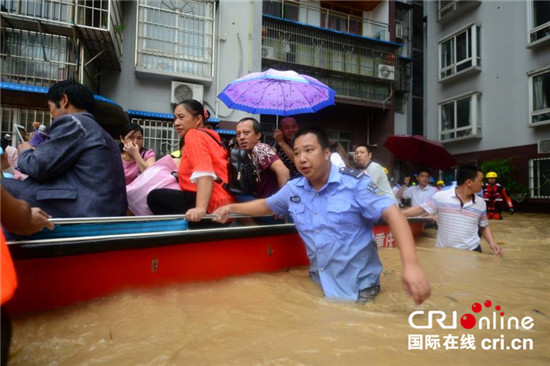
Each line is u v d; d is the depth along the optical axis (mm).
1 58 8719
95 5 9234
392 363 1506
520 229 8117
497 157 15867
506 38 15648
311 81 4402
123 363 1462
